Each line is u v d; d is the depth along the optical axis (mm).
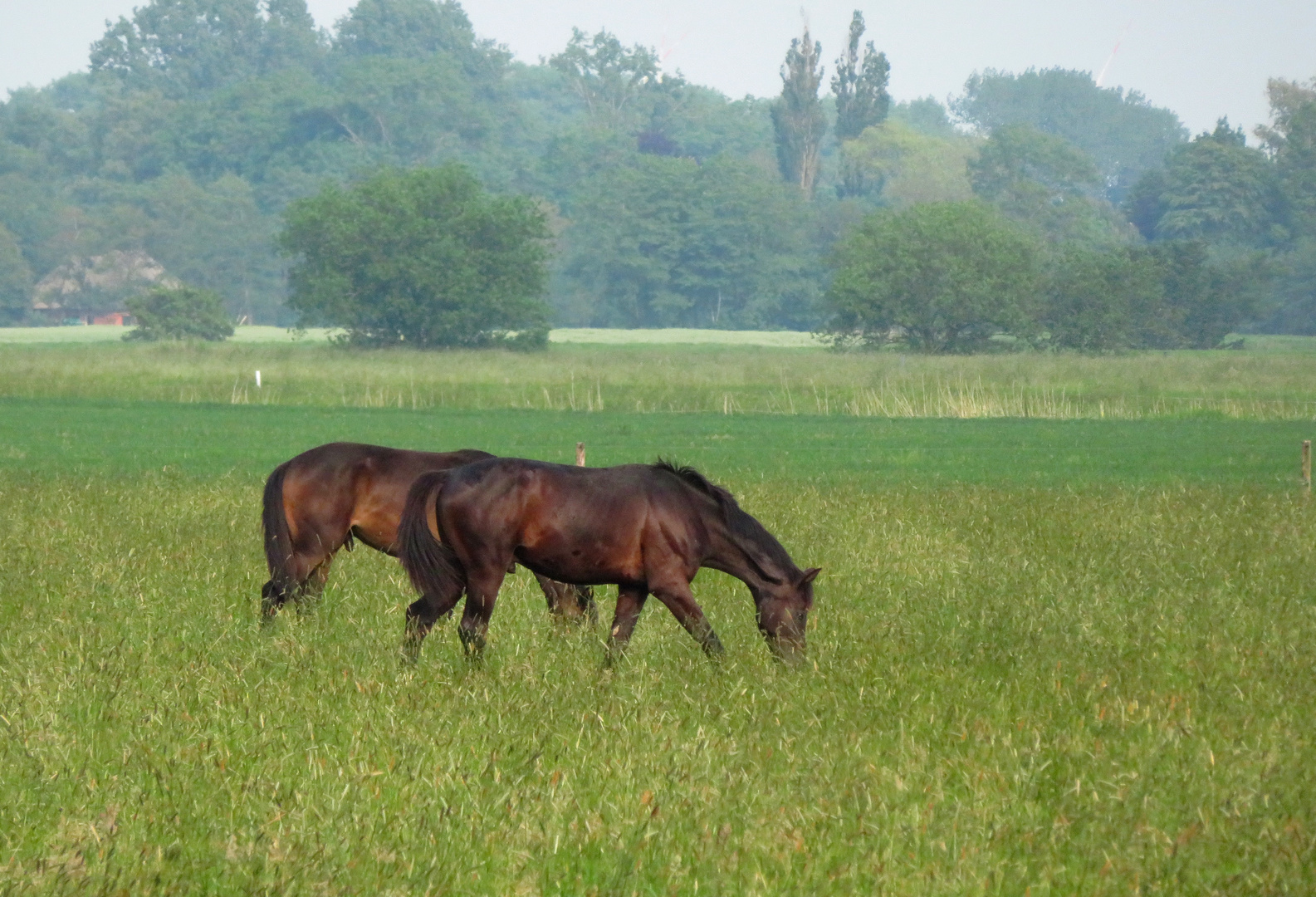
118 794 6434
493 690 8227
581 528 9000
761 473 22703
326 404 38125
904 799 6520
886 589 12070
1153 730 7543
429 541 9219
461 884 5570
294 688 8219
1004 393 39875
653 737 7258
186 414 33969
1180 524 16141
